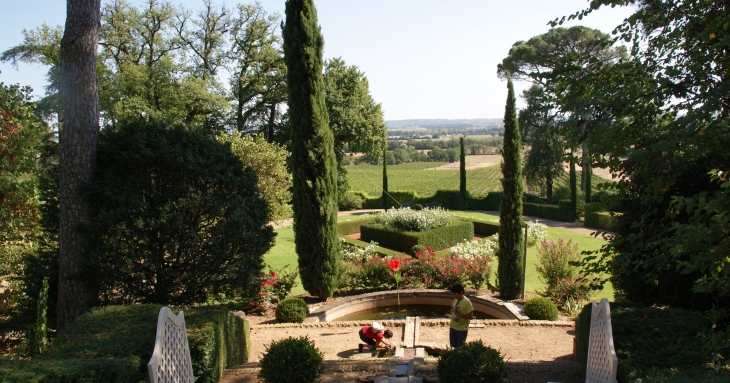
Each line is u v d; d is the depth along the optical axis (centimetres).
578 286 1146
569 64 568
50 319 895
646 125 521
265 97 3088
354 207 3609
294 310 1078
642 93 518
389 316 1195
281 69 2944
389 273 1314
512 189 1181
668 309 631
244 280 861
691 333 547
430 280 1316
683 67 532
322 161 1179
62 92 815
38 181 995
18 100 1027
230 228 838
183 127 891
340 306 1184
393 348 857
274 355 553
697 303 716
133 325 588
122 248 795
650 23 554
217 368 609
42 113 2214
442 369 522
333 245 1203
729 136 421
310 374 548
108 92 2286
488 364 499
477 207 3566
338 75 3139
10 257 1038
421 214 2009
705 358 483
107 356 486
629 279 782
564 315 1086
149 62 2673
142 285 811
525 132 3294
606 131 527
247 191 902
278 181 1948
